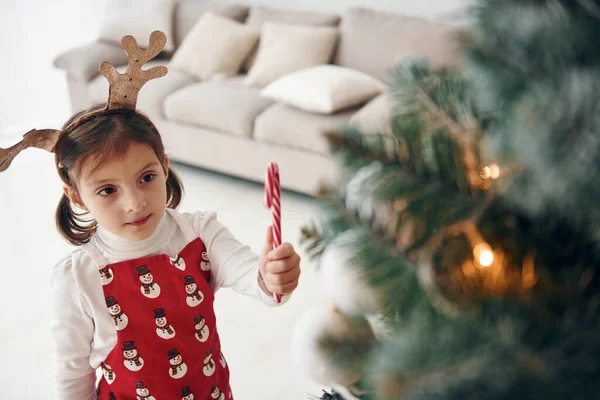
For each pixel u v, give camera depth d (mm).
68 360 979
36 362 1912
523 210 490
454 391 419
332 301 725
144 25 3469
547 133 374
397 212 522
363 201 538
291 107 2727
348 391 747
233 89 2971
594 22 382
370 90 2719
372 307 639
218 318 2068
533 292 453
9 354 1942
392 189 512
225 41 3232
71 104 3387
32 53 3891
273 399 1746
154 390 992
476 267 481
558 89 388
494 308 438
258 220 2662
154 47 998
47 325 2074
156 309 979
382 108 2455
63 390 997
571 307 434
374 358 489
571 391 398
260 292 958
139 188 951
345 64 3045
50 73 4023
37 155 3438
